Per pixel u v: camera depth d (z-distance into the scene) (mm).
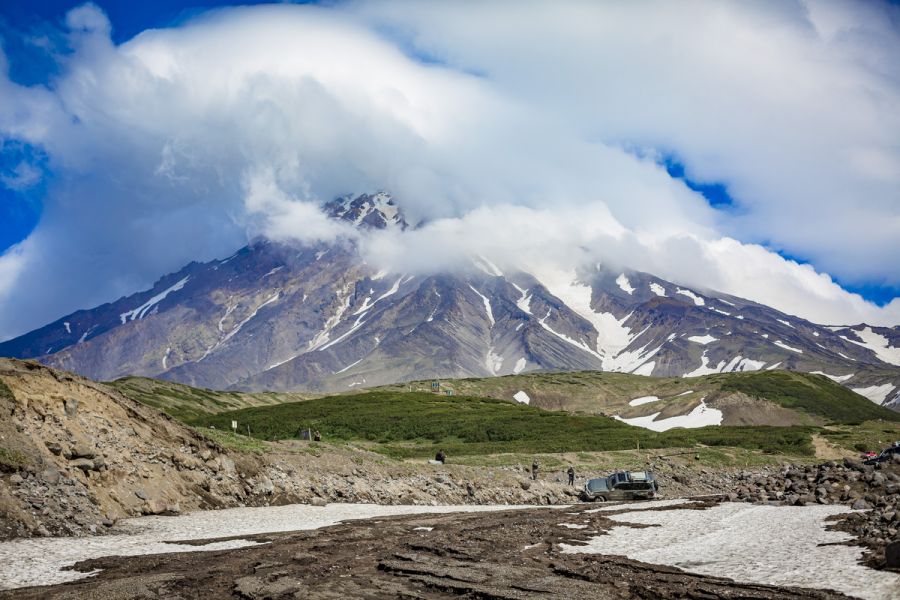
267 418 136125
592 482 70562
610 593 24078
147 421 49625
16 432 38594
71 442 41625
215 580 25625
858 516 40656
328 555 30984
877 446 128625
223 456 52844
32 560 28219
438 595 23922
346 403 159625
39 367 46000
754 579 25734
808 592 23266
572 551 33062
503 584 25297
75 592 23141
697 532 39375
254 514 45844
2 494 34062
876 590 23078
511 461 92812
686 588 24422
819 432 145625
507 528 41156
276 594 23562
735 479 94250
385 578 26359
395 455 90688
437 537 36719
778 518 44062
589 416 153375
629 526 42719
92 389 47688
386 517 46906
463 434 123812
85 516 36781
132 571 26828
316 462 62062
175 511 43875
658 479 89938
